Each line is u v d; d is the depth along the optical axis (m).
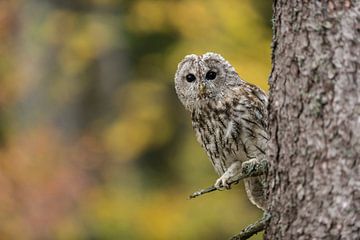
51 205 15.16
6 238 15.02
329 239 6.25
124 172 18.69
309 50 6.37
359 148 6.21
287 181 6.48
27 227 15.02
